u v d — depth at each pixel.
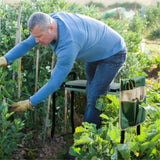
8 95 3.55
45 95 2.93
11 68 3.62
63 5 5.53
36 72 3.75
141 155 2.90
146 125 3.37
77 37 2.89
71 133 4.02
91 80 3.63
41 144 3.72
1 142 3.17
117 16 12.77
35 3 5.16
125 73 5.18
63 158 3.58
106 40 3.24
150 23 11.23
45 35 2.78
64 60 2.83
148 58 6.91
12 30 4.18
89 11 5.86
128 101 2.62
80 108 4.54
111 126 2.96
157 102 4.05
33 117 3.97
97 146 2.84
